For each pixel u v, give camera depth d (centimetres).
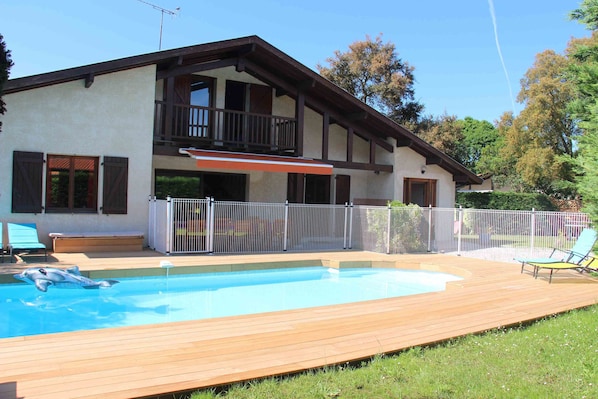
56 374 488
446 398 470
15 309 961
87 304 1022
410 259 1581
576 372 550
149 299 1088
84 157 1512
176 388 455
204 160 1571
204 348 589
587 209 938
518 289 1066
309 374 520
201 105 1883
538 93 3288
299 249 1702
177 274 1251
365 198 2270
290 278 1400
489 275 1277
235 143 1817
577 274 1294
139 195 1573
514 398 474
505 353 613
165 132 1644
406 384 501
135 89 1555
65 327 849
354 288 1284
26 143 1402
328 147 2158
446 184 2312
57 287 1052
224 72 1906
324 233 1758
